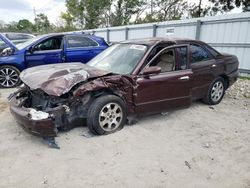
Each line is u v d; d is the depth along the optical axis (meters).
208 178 3.04
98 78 3.96
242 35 9.66
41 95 3.97
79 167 3.20
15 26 52.91
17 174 3.03
